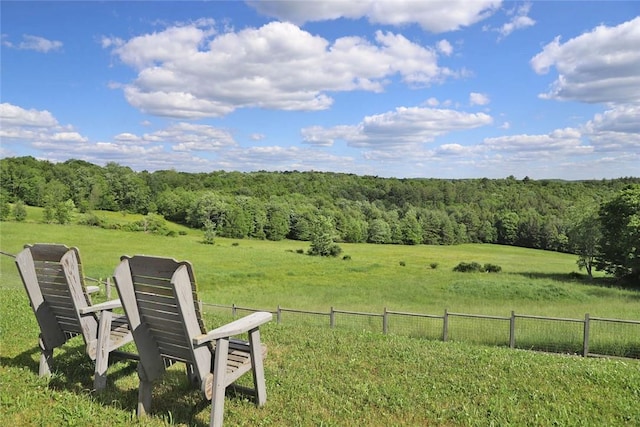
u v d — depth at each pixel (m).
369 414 3.97
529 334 13.55
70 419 3.49
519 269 45.38
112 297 14.62
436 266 46.81
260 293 26.47
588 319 9.64
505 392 4.59
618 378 5.04
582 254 39.59
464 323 15.57
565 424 3.90
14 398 3.85
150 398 3.69
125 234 60.72
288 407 4.00
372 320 16.33
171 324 3.39
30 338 5.77
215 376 3.30
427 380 4.91
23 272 4.21
